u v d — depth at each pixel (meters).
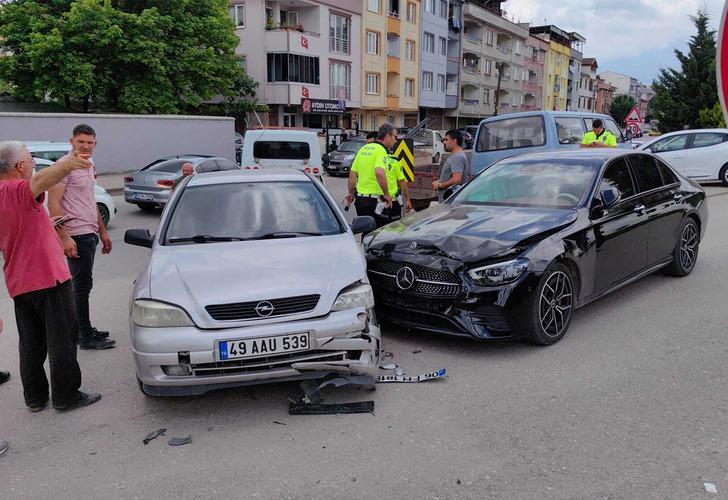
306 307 3.77
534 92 71.19
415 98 46.84
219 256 4.20
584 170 5.70
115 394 4.18
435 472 3.06
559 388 4.00
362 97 40.47
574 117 10.80
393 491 2.91
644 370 4.26
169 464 3.24
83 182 4.84
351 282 3.96
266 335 3.60
